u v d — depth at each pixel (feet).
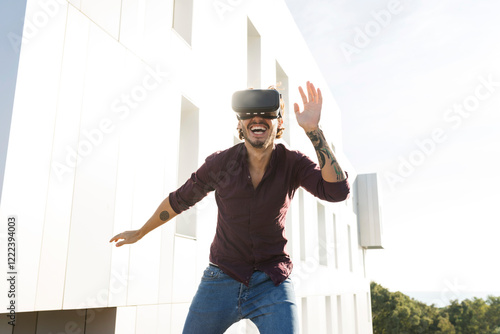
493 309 140.15
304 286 34.45
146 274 14.32
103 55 12.76
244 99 5.61
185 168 19.11
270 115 5.65
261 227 6.18
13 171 9.20
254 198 6.10
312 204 38.70
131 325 13.32
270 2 32.07
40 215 9.91
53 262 10.22
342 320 51.19
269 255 6.21
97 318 12.73
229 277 6.22
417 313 130.82
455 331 140.97
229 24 23.76
